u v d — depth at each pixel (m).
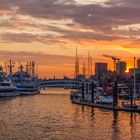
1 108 170.38
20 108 171.12
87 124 113.44
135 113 141.88
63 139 88.81
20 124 112.75
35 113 147.00
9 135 93.75
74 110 159.25
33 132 98.00
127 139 89.94
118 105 171.12
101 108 165.88
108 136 93.25
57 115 139.25
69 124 113.31
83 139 89.06
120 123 115.75
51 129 102.94
